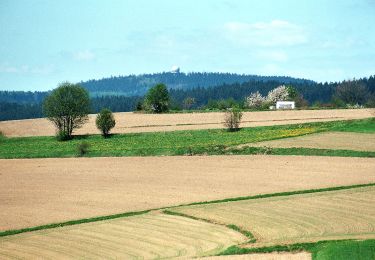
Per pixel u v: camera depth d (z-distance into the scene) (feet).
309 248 124.77
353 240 129.08
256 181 217.15
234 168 247.50
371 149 272.72
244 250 125.90
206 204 181.16
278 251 124.26
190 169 250.37
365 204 170.40
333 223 148.87
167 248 133.08
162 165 264.93
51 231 155.02
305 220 153.48
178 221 160.35
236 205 177.17
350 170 230.68
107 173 250.78
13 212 180.65
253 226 149.69
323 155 270.26
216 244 134.82
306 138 314.35
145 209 178.19
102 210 179.22
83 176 245.86
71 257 129.08
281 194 190.90
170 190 207.41
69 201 195.31
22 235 151.84
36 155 319.68
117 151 310.45
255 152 285.02
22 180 241.76
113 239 143.54
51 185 227.81
